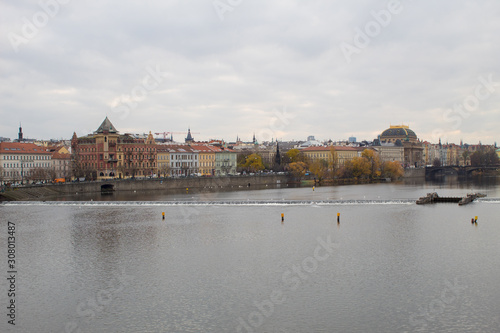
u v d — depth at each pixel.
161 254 107.62
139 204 194.50
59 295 82.44
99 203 197.12
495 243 113.69
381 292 81.31
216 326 69.69
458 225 136.88
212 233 130.12
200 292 82.75
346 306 75.69
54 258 105.12
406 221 144.38
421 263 97.38
